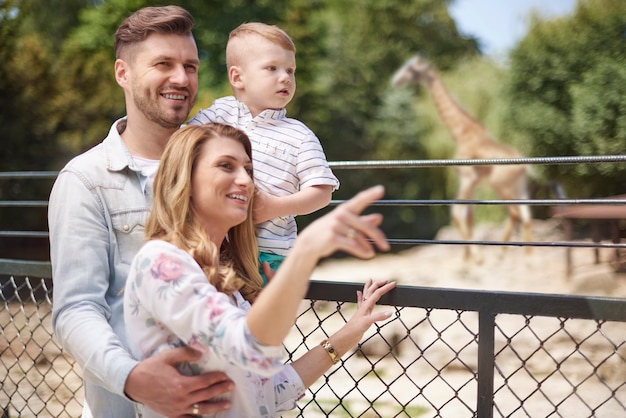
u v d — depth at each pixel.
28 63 12.27
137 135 2.06
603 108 12.91
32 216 12.42
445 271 10.40
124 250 1.88
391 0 18.44
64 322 1.72
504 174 12.42
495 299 1.95
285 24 16.80
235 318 1.44
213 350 1.45
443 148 16.84
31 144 12.34
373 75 17.83
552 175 13.38
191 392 1.52
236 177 1.64
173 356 1.53
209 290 1.49
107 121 12.76
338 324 7.07
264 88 2.34
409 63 13.80
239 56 2.42
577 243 2.18
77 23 15.56
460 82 16.41
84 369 1.67
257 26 2.43
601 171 12.88
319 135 17.30
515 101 14.09
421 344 6.06
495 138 14.22
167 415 1.55
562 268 9.52
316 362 1.89
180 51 2.02
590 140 13.04
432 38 18.70
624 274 8.15
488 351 1.96
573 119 13.22
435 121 16.98
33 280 7.03
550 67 13.71
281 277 1.35
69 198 1.86
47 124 12.34
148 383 1.53
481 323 1.97
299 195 2.13
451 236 15.08
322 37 17.50
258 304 1.38
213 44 16.23
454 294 1.99
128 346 1.74
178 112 2.03
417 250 12.40
